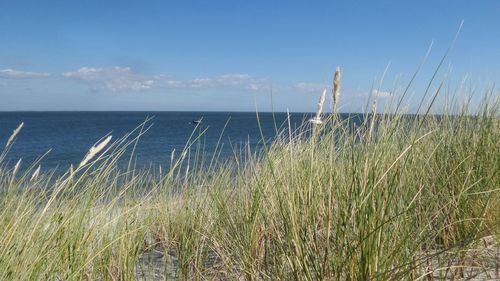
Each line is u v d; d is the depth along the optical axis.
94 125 89.50
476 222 3.37
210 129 42.81
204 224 3.94
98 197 3.03
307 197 2.68
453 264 3.00
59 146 31.20
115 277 3.07
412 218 2.79
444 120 4.72
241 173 3.96
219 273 3.45
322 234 2.67
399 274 2.37
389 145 2.81
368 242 2.35
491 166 3.85
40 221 2.45
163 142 24.56
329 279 2.44
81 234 2.62
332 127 2.94
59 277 2.44
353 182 2.47
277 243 2.86
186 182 4.36
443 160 3.94
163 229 4.00
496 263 3.07
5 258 2.10
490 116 4.48
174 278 3.39
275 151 3.64
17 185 2.62
